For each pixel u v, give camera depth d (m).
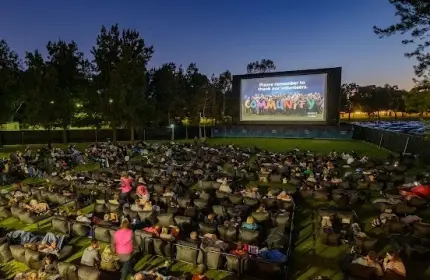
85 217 12.77
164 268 9.81
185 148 31.67
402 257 10.52
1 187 20.22
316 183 17.41
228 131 45.91
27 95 39.34
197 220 13.45
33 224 13.80
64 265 8.91
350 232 11.80
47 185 19.00
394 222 11.98
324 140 39.38
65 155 27.48
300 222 13.95
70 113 41.16
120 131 49.94
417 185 15.84
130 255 8.98
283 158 24.67
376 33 20.11
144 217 12.84
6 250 10.54
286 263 9.66
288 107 41.78
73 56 47.59
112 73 42.81
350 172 21.62
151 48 48.00
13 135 43.00
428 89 18.30
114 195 15.73
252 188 16.05
